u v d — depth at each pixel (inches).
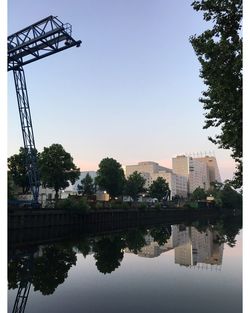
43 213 2146.9
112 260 1343.5
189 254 1537.9
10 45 1942.7
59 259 1342.3
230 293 818.2
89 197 3708.2
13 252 1528.1
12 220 1840.6
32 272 1084.5
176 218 4869.6
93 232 2758.4
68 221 2458.2
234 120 537.6
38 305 723.4
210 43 509.0
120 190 3841.0
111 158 3870.6
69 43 1862.7
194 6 529.3
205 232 2878.9
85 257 1408.7
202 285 906.7
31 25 1887.3
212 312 665.0
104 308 698.2
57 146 3085.6
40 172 3029.0
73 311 678.5
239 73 501.0
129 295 806.5
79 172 3189.0
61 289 869.2
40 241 1999.3
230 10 505.0
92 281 960.9
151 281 962.1
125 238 2284.7
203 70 541.3
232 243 2015.3
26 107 2439.7
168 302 743.1
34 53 1973.4
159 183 5610.2
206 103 627.2
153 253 1567.4
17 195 2677.2
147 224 3941.9
